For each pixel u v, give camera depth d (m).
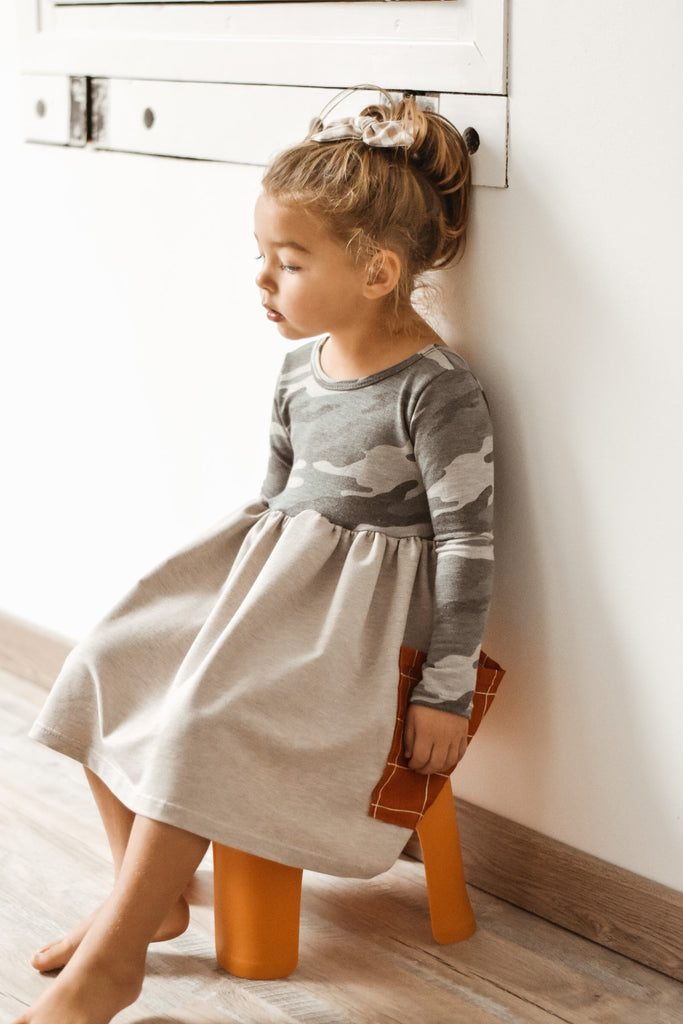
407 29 1.14
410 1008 1.08
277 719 1.05
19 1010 1.06
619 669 1.12
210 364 1.44
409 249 1.10
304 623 1.10
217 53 1.31
